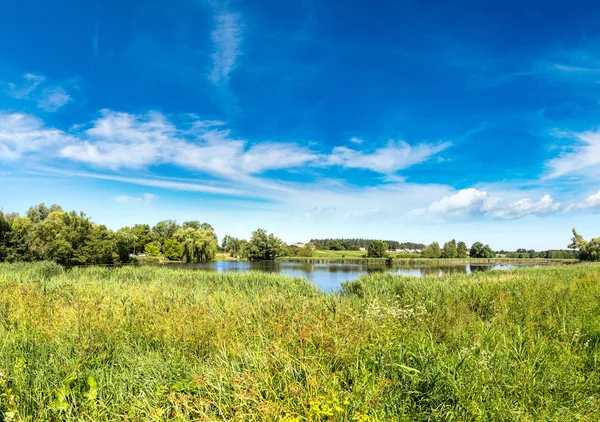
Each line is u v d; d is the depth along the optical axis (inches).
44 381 159.2
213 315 306.0
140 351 217.6
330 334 194.2
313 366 159.8
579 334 230.2
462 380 153.5
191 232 2581.2
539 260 3745.1
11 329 252.1
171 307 352.8
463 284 529.0
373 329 213.9
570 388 158.2
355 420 125.3
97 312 296.7
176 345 233.9
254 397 136.8
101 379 163.3
